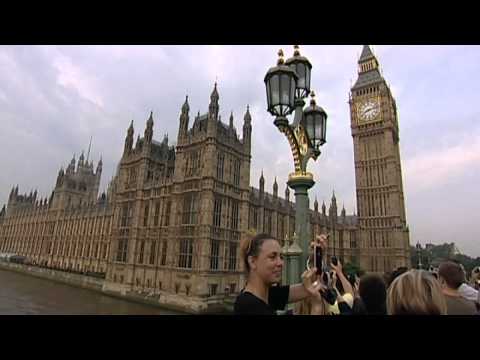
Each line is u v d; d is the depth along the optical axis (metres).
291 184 6.77
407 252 89.50
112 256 57.66
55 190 105.94
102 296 54.03
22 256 105.88
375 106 94.12
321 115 7.52
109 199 90.69
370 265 84.44
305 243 6.21
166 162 56.78
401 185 97.06
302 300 4.07
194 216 45.28
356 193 92.12
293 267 5.80
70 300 50.12
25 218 117.50
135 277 51.94
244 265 3.54
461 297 5.55
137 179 58.19
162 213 51.34
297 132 7.00
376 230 86.25
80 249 83.25
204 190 44.44
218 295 42.28
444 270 5.79
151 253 51.09
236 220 49.25
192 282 41.81
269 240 3.36
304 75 7.60
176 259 45.50
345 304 4.46
